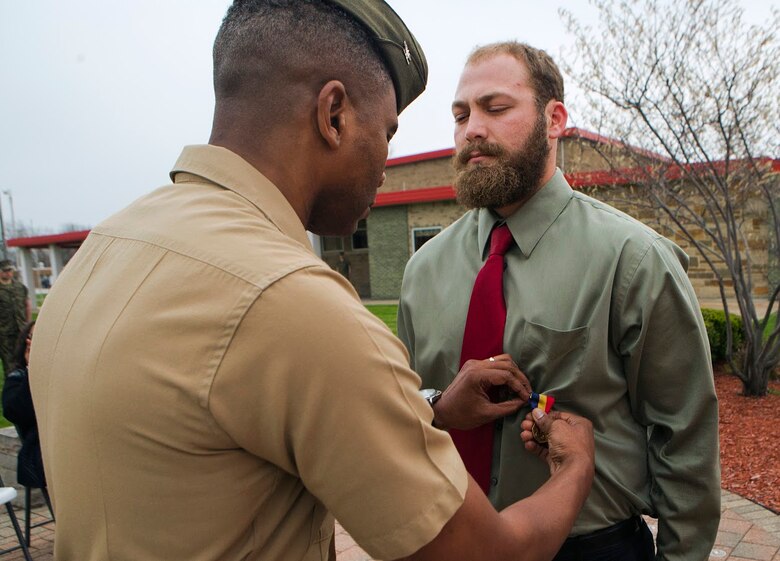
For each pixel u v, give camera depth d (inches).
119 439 26.9
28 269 1032.2
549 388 52.2
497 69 53.6
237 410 26.1
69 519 29.1
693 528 52.1
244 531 28.1
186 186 32.8
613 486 51.5
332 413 25.9
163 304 27.3
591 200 56.4
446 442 29.6
